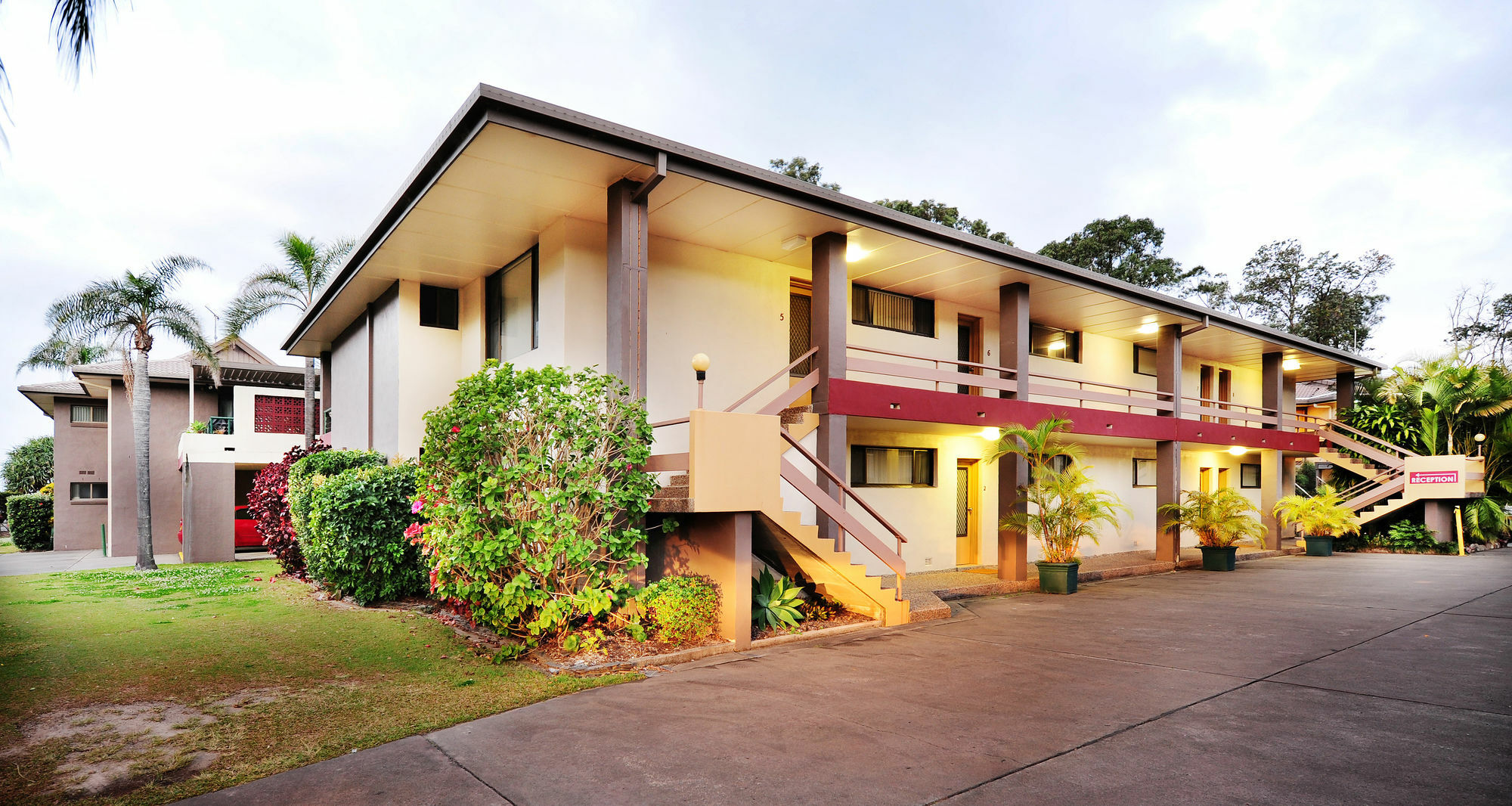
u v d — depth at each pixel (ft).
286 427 71.31
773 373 38.58
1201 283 131.23
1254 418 61.26
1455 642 25.95
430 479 25.22
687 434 35.01
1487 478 64.49
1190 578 47.24
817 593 32.58
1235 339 58.54
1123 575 47.73
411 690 19.58
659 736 16.03
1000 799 12.76
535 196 28.68
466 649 24.40
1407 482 62.80
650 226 32.91
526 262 35.40
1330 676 21.33
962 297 46.91
